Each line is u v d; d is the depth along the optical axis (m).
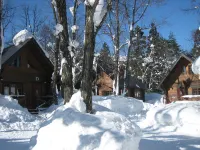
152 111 14.09
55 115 6.53
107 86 46.16
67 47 8.55
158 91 58.41
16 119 15.19
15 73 24.36
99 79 46.03
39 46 25.20
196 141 9.59
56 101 22.83
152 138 10.09
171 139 9.93
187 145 8.92
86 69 7.91
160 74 56.12
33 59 26.19
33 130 12.66
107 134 5.62
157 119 13.29
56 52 22.00
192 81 35.09
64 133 5.88
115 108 22.72
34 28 39.53
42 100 26.33
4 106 15.82
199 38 30.69
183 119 12.44
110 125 5.87
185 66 35.62
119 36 27.55
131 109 23.25
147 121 13.88
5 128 12.85
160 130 12.12
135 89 49.09
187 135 10.89
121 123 6.08
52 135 6.01
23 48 24.34
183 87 35.44
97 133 5.68
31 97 25.75
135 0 26.73
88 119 6.01
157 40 52.94
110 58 36.75
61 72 8.52
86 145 5.53
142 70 54.19
